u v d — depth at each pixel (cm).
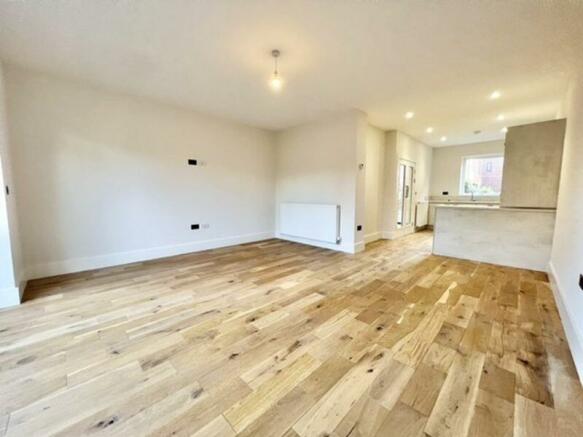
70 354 174
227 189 507
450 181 764
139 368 161
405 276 334
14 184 290
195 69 293
